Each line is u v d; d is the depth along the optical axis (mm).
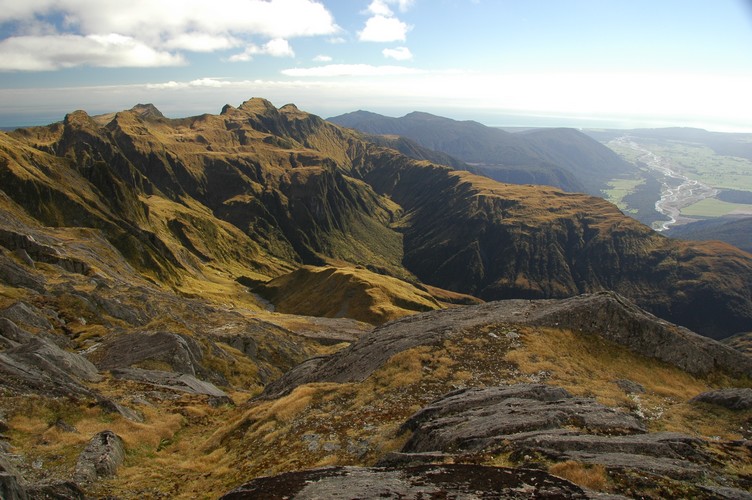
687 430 28391
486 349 43219
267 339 107625
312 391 41125
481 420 24828
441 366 40719
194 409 48188
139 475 30641
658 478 17656
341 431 32125
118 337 70188
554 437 21016
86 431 35406
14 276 82250
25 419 34469
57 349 52219
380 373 41438
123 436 35906
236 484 28078
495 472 17062
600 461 18859
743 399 30656
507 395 29016
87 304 83250
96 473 29266
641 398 35812
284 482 17359
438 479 16750
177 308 111562
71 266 108312
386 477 17266
